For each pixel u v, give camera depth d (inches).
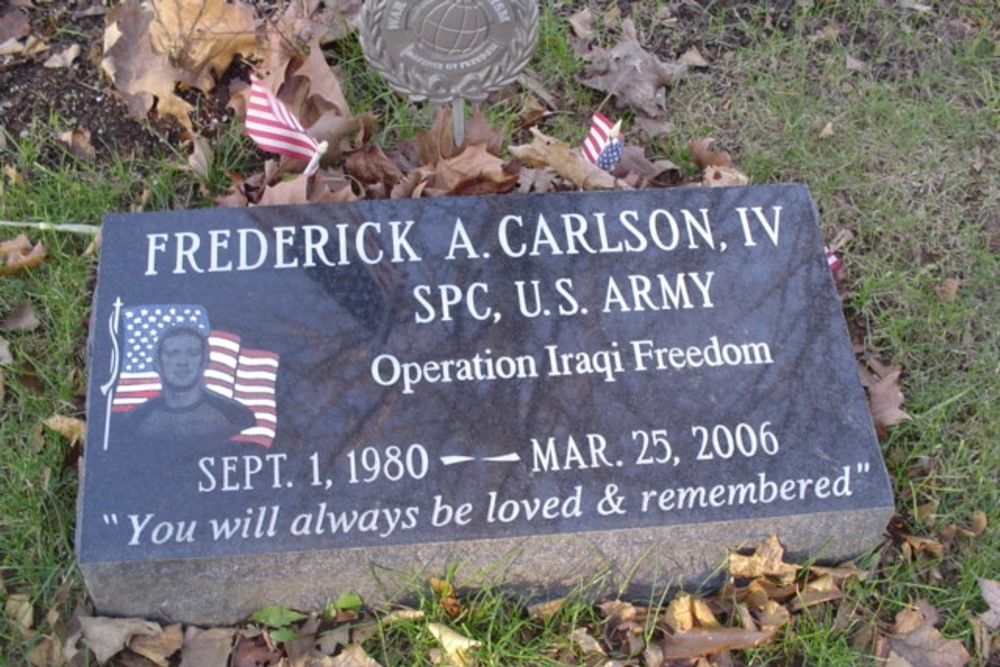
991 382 59.7
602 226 55.6
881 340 60.7
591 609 53.6
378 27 54.7
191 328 53.0
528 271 54.7
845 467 52.9
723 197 56.4
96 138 62.5
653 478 52.2
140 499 50.9
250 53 64.2
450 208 55.5
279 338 53.1
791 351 54.2
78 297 58.6
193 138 62.1
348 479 51.6
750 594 53.7
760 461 52.7
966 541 56.4
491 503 51.6
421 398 52.6
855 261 62.2
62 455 55.7
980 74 67.4
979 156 65.1
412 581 52.5
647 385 53.2
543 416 52.6
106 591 51.3
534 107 64.0
